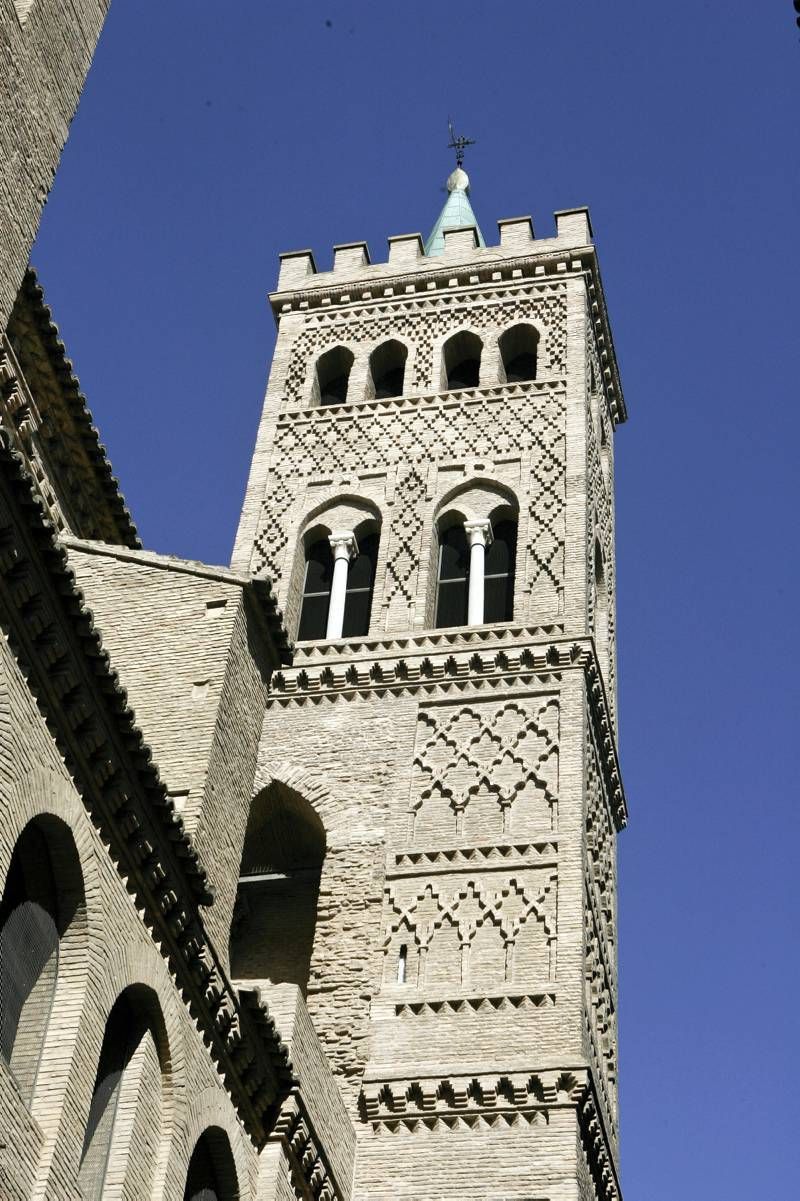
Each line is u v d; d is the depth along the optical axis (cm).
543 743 4338
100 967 2580
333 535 5031
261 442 5316
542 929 3941
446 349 5531
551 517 4891
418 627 4675
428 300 5647
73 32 3191
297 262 5881
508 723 4397
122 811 2697
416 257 5784
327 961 3972
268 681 3462
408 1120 3647
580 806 4172
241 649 3344
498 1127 3609
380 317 5644
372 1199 3519
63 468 3781
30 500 2509
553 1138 3569
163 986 2778
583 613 4609
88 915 2583
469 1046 3747
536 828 4150
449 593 4869
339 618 4812
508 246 5716
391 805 4266
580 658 4497
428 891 4066
